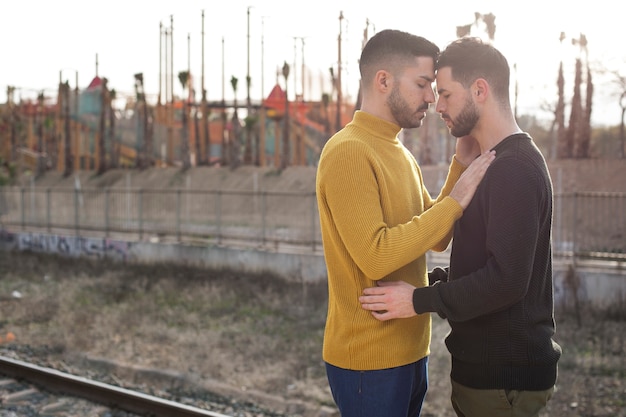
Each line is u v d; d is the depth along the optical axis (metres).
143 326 10.45
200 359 8.45
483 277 2.19
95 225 21.02
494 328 2.30
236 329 10.44
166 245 16.42
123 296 13.38
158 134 45.03
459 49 2.35
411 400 2.67
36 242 20.14
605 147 33.81
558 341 9.19
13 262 18.44
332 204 2.35
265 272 14.39
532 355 2.29
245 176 33.38
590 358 8.24
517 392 2.31
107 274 15.96
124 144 46.97
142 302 12.61
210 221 20.38
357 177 2.31
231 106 39.53
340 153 2.35
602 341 9.12
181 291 13.76
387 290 2.33
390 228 2.29
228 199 27.53
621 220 14.70
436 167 25.41
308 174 30.84
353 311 2.43
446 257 12.87
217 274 14.97
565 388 7.03
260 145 39.53
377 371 2.41
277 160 39.88
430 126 28.44
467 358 2.37
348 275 2.43
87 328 10.25
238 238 16.61
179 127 47.91
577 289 10.85
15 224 23.23
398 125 2.51
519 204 2.18
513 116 2.43
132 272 15.98
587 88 27.83
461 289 2.21
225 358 8.55
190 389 7.24
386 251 2.23
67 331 9.84
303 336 10.02
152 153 41.53
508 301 2.19
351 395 2.45
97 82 48.59
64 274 16.39
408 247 2.23
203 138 39.47
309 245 15.15
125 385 7.20
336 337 2.49
